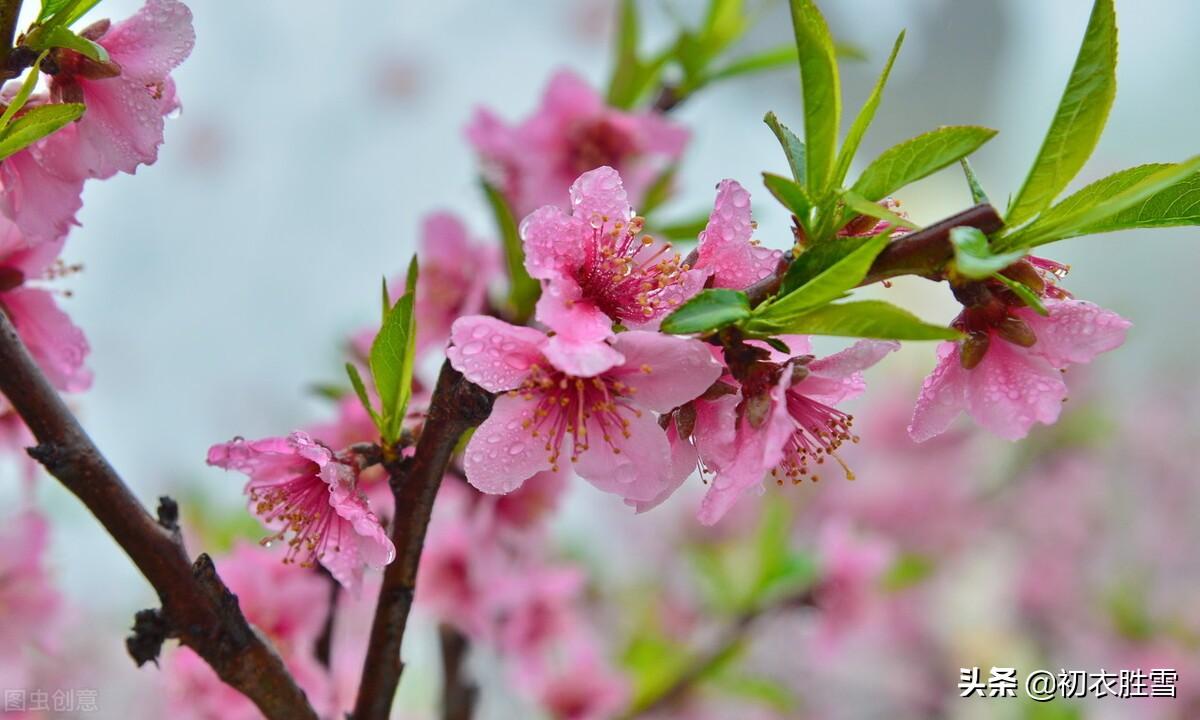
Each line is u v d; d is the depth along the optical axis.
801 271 0.41
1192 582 1.04
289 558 0.43
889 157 0.41
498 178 0.57
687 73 0.57
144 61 0.43
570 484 0.54
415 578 0.42
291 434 0.42
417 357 0.53
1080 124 0.40
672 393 0.41
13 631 0.52
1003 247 0.41
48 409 0.41
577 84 0.56
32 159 0.43
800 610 0.69
